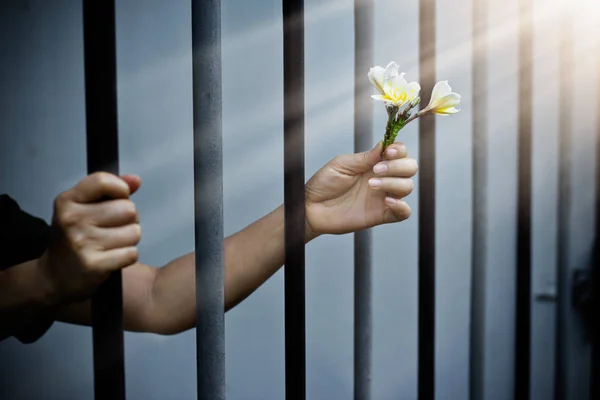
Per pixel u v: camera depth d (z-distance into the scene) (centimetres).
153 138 163
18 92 159
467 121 176
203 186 116
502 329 180
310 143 166
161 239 165
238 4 163
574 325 170
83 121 163
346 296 172
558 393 170
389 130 122
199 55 115
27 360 163
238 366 167
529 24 147
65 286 113
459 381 181
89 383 166
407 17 168
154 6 162
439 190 175
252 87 165
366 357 132
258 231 131
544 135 177
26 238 130
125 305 130
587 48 167
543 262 180
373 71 120
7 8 158
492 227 178
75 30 161
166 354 166
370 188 127
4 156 159
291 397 122
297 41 119
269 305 169
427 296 135
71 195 111
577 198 174
